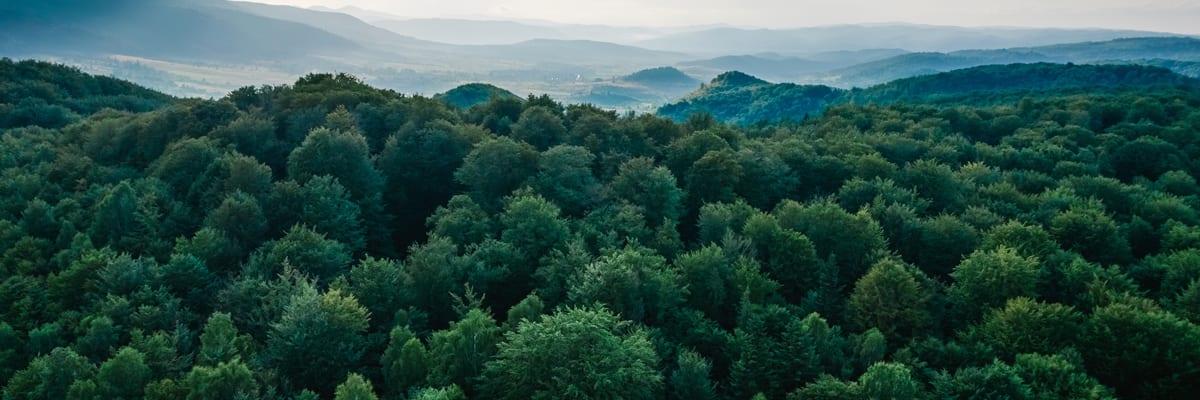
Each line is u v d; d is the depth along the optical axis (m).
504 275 49.28
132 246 53.59
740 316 43.91
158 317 39.72
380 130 89.25
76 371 33.06
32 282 46.09
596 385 30.27
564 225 56.31
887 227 63.19
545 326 33.78
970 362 39.81
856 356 40.03
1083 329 39.91
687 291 45.81
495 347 36.41
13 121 113.44
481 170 70.88
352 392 29.95
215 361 34.38
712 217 60.81
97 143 83.06
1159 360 37.22
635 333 36.28
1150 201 73.81
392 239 71.00
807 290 52.41
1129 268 56.78
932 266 58.94
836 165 85.12
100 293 43.25
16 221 59.94
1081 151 101.06
